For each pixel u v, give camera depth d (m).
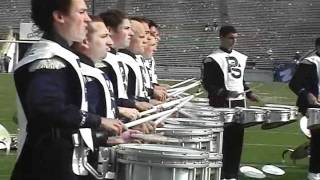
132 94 5.72
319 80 8.98
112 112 3.81
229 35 9.12
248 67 38.12
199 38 41.44
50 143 3.28
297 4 41.72
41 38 3.38
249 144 12.77
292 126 15.76
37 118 3.16
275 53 39.56
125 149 3.61
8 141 10.08
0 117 15.25
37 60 3.21
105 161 3.62
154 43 6.94
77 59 3.35
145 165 3.53
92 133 3.46
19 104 3.31
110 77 4.84
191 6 43.16
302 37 40.19
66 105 3.21
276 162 10.75
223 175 8.61
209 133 5.06
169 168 3.50
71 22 3.36
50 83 3.16
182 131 4.89
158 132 4.92
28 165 3.32
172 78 35.75
